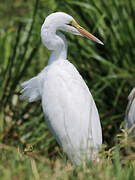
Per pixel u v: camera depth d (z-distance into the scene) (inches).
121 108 409.4
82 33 322.7
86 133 273.3
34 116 424.8
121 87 404.2
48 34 317.4
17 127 413.4
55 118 288.4
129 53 416.8
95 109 295.0
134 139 288.0
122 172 229.6
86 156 244.7
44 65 441.7
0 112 418.9
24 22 465.1
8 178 219.0
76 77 303.1
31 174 225.6
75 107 282.0
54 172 232.2
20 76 416.2
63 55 322.3
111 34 412.2
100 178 218.7
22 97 343.0
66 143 278.1
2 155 262.7
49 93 297.6
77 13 411.2
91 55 406.0
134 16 417.1
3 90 426.9
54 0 431.2
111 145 330.3
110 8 418.6
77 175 227.6
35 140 401.7
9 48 453.1
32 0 495.5
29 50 450.6
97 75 414.0
